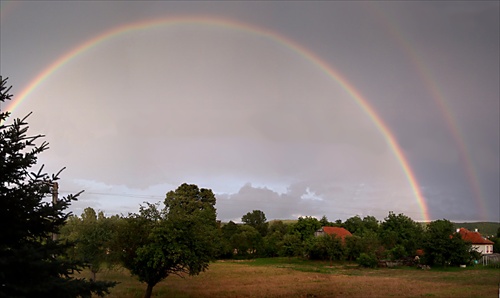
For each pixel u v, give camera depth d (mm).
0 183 10039
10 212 9984
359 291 34281
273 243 101000
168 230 26562
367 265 68250
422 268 66000
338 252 76812
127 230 27562
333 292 33594
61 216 10766
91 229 32094
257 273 54219
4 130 10367
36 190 10328
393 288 36406
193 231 27516
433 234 68000
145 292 29422
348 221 120875
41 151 10703
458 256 65188
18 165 9969
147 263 25656
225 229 101312
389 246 89188
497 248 96500
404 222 103562
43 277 9406
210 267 66500
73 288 9664
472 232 93875
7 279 8969
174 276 45406
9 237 10062
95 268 30469
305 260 83375
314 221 102500
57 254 10906
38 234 10625
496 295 30734
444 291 33750
